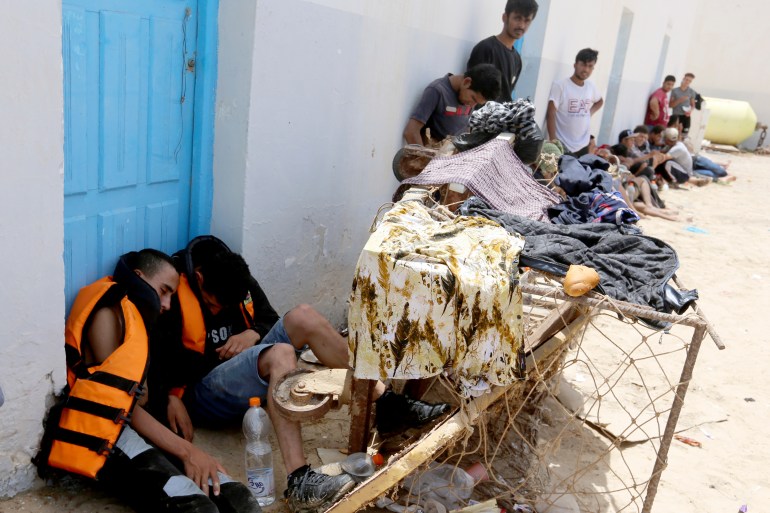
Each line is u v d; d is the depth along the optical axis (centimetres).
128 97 287
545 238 264
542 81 731
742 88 2006
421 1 461
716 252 750
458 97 491
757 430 376
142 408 269
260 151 335
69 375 249
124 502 247
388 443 290
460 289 222
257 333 316
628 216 344
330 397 256
